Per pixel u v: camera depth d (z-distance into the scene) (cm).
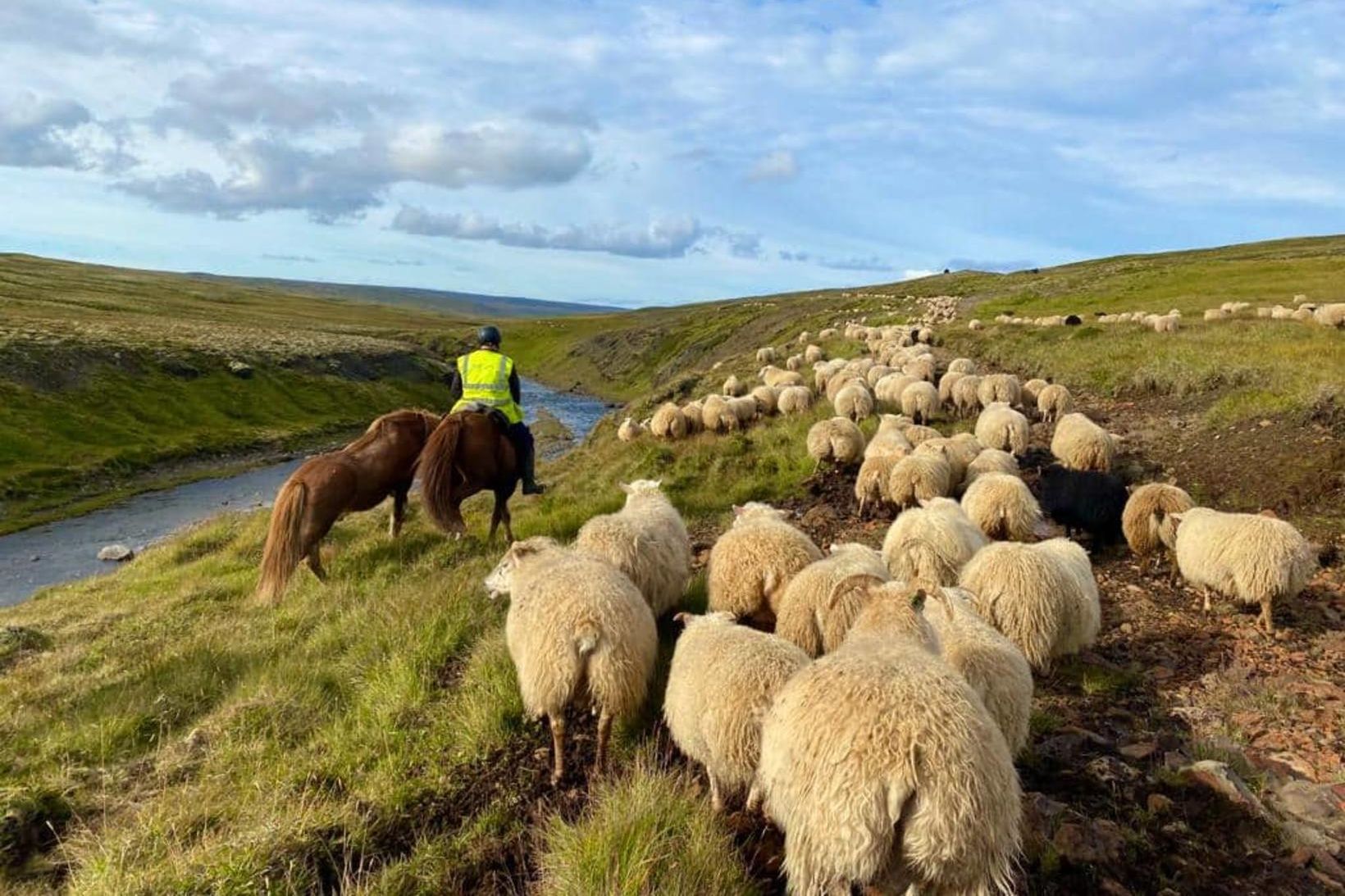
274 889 404
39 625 1016
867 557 626
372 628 759
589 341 9356
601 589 535
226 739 590
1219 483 1004
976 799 318
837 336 3841
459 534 1028
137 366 3800
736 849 414
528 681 518
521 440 1067
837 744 334
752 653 458
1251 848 405
